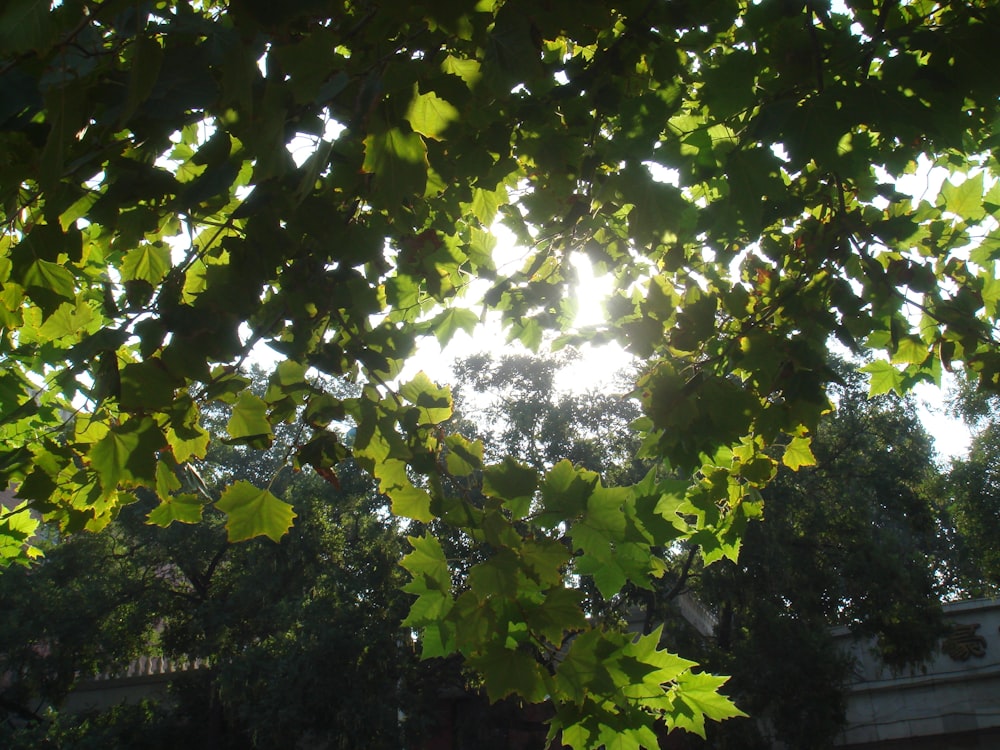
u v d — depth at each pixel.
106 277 3.40
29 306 3.53
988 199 3.56
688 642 16.66
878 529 19.95
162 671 23.42
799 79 2.45
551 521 2.32
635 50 2.95
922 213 3.57
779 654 15.91
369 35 2.02
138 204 2.54
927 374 3.98
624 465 18.42
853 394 18.61
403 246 3.04
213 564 19.95
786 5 2.41
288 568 18.41
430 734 17.16
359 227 2.54
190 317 2.18
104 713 20.11
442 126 2.05
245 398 2.52
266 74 1.97
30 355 3.86
